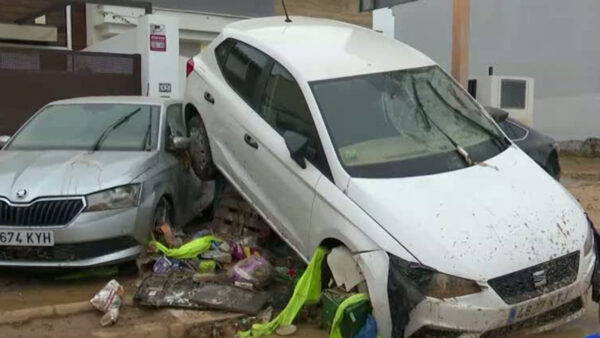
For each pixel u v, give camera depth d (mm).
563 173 16453
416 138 5234
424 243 4234
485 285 4102
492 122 5848
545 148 9094
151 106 7352
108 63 12227
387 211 4457
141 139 6895
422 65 5996
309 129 5203
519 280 4215
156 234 6285
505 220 4434
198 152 6824
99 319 5086
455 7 10852
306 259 5156
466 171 4969
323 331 4875
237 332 4930
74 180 5785
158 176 6406
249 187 5887
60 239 5578
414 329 4184
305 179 5074
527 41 23969
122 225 5797
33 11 14898
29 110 11664
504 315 4137
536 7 23625
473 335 4129
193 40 16078
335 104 5266
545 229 4477
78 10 16922
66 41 16969
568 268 4445
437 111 5586
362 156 4957
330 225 4766
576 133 22484
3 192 5688
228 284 5559
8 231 5586
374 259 4348
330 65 5633
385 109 5371
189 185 7410
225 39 6715
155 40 12281
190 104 6930
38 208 5609
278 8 17531
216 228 6770
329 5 18438
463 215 4410
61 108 7395
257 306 5184
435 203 4504
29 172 5918
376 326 4328
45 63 11742
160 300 5262
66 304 5215
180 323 4930
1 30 15766
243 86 6188
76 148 6746
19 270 6137
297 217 5207
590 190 12945
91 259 5688
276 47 5926
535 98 23734
